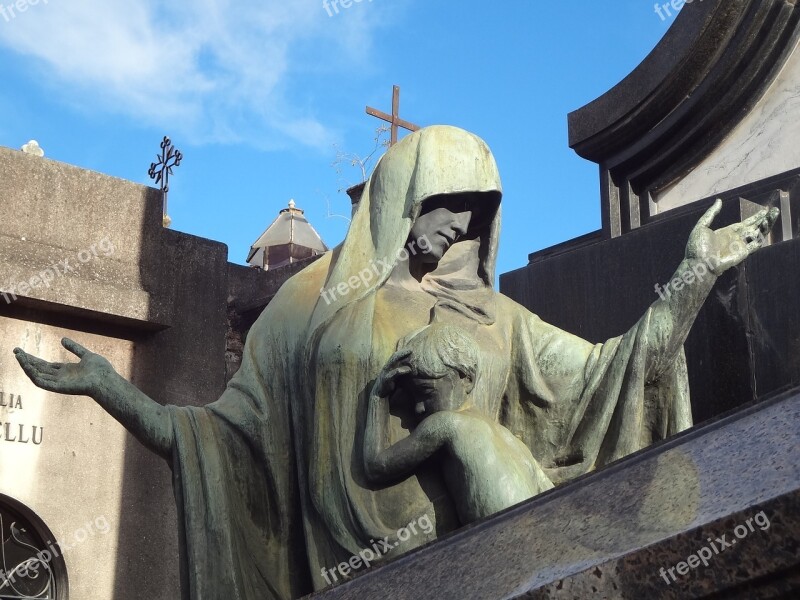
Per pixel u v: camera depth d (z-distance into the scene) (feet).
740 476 6.97
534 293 19.51
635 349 14.76
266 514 15.24
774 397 7.59
